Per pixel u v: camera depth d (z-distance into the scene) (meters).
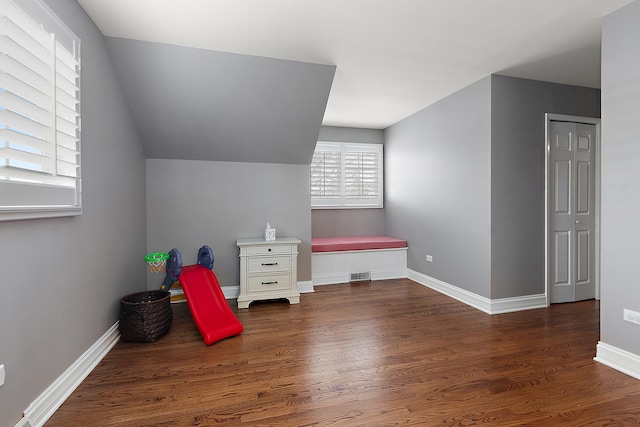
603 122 2.20
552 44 2.60
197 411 1.68
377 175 5.44
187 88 2.95
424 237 4.36
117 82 2.70
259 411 1.68
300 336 2.66
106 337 2.36
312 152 3.93
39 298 1.60
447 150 3.86
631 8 2.04
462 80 3.36
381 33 2.44
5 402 1.36
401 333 2.72
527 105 3.32
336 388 1.89
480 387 1.90
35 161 1.52
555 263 3.49
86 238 2.08
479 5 2.08
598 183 3.66
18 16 1.41
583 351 2.37
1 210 1.29
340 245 4.50
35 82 1.52
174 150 3.55
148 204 3.56
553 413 1.66
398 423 1.58
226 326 2.65
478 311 3.29
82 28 2.07
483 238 3.31
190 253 3.71
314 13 2.17
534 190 3.37
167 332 2.72
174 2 2.04
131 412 1.67
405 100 4.01
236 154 3.76
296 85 3.10
